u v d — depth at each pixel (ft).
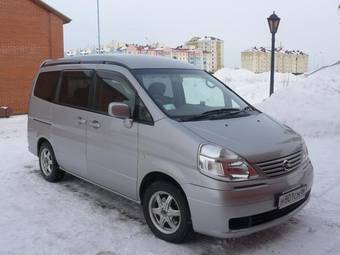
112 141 16.66
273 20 44.27
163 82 16.80
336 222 16.26
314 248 14.26
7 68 58.75
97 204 18.54
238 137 14.12
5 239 15.14
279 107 36.32
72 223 16.51
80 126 18.63
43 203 18.76
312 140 30.96
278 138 14.79
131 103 16.03
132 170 15.80
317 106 35.22
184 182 13.66
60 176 21.75
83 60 19.53
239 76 91.15
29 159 27.61
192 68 19.02
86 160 18.42
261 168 13.43
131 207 18.16
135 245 14.60
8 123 49.70
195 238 14.98
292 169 14.28
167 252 14.06
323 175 22.02
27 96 60.95
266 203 13.43
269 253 13.96
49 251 14.24
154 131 14.85
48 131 21.33
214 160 13.07
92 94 18.25
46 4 60.80
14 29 58.85
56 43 63.10
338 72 45.03
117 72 17.16
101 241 14.93
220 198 12.89
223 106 17.20
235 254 13.92
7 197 19.66
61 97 20.47
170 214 14.56
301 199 14.84
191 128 14.28
